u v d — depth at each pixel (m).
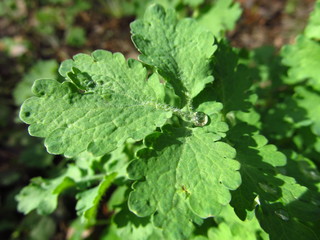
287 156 0.11
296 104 0.13
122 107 0.09
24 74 0.24
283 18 0.26
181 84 0.10
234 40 0.25
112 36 0.26
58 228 0.18
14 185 0.20
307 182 0.10
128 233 0.11
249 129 0.10
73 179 0.13
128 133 0.09
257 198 0.09
